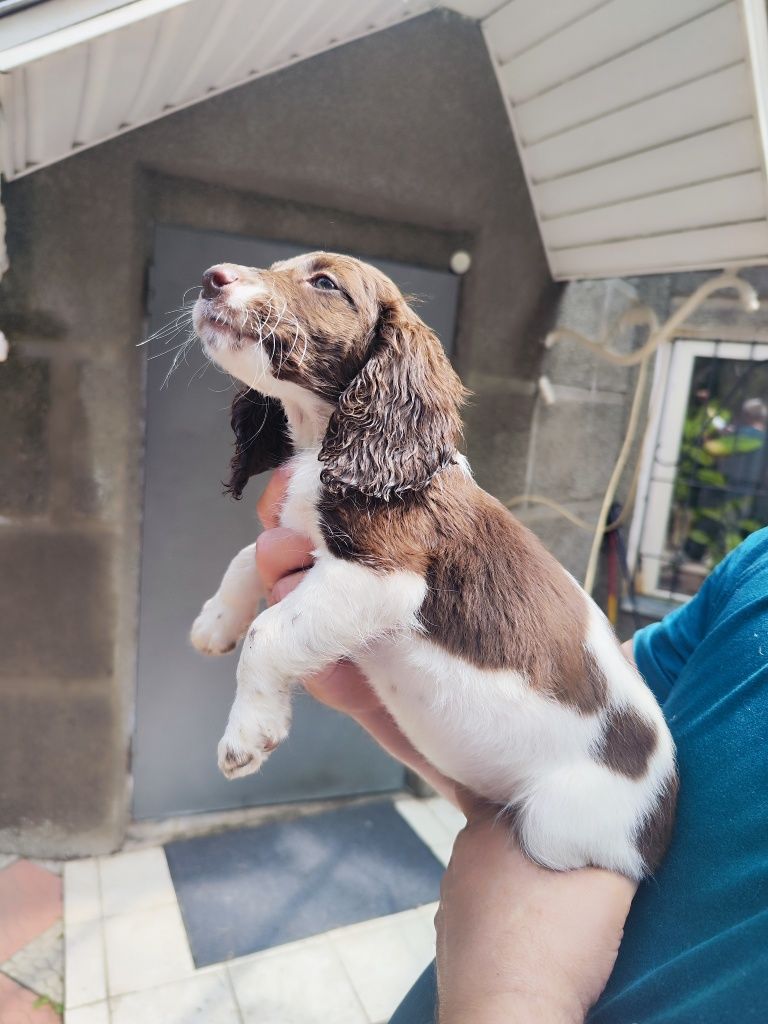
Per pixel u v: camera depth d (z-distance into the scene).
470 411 3.67
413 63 3.12
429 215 3.35
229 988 2.73
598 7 2.64
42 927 2.95
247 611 1.82
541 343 3.84
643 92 2.72
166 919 3.02
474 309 3.57
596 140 3.03
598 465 4.40
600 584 4.70
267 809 3.76
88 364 2.89
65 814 3.29
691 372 4.53
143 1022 2.57
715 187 2.78
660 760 1.48
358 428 1.50
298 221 3.15
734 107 2.51
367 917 3.11
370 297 1.59
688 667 1.59
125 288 2.88
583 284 3.92
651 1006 1.11
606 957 1.26
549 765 1.49
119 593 3.14
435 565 1.53
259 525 3.38
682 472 4.63
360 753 3.92
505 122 3.37
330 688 1.74
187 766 3.57
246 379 1.57
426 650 1.52
